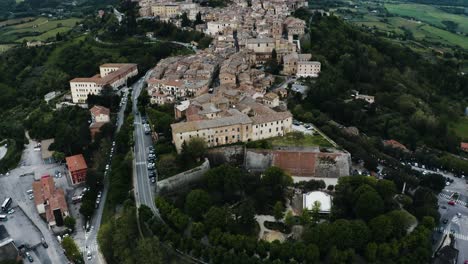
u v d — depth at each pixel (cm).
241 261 18262
